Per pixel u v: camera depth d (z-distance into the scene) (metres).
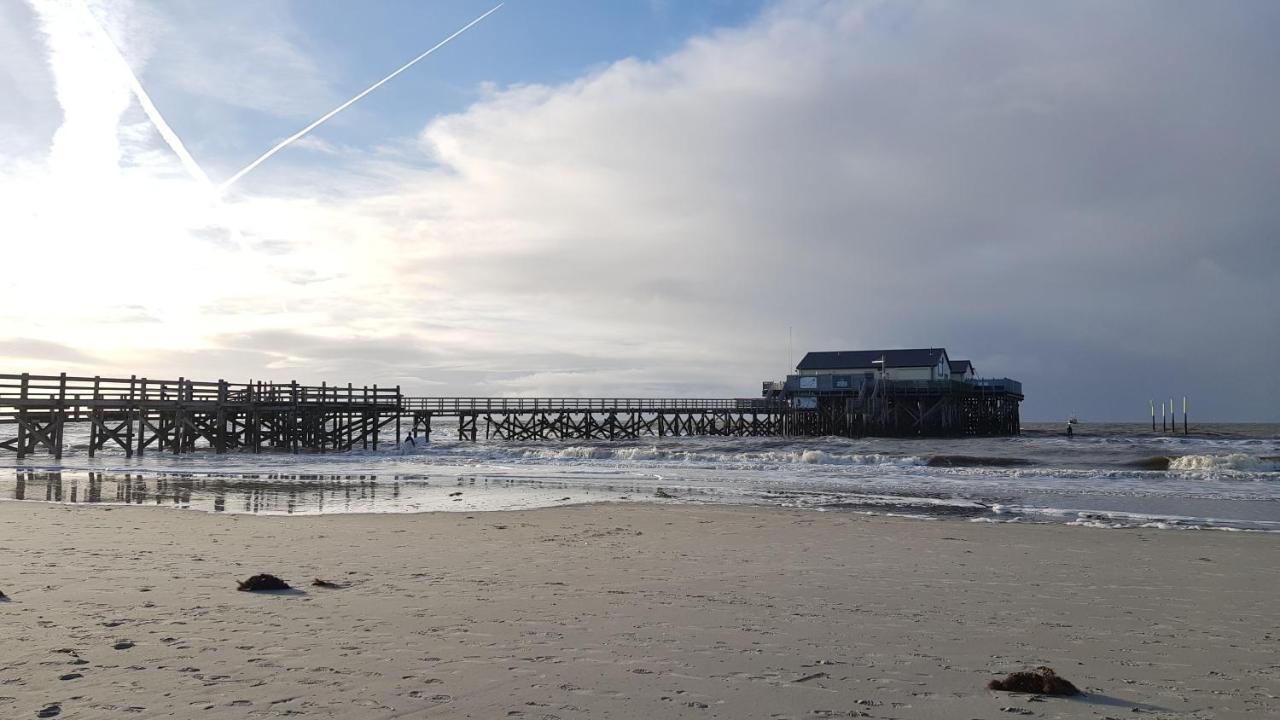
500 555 11.36
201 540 12.47
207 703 5.10
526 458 39.84
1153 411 86.00
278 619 7.39
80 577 9.32
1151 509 19.02
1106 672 6.12
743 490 23.27
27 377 34.62
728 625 7.40
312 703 5.12
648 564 10.77
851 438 60.78
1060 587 9.54
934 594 9.02
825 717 5.00
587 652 6.41
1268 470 31.44
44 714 4.87
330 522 14.94
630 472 30.20
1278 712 5.24
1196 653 6.68
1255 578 10.24
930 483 25.70
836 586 9.41
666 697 5.34
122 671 5.75
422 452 43.81
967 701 5.36
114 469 30.28
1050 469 30.03
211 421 43.16
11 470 29.59
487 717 4.92
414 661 6.09
